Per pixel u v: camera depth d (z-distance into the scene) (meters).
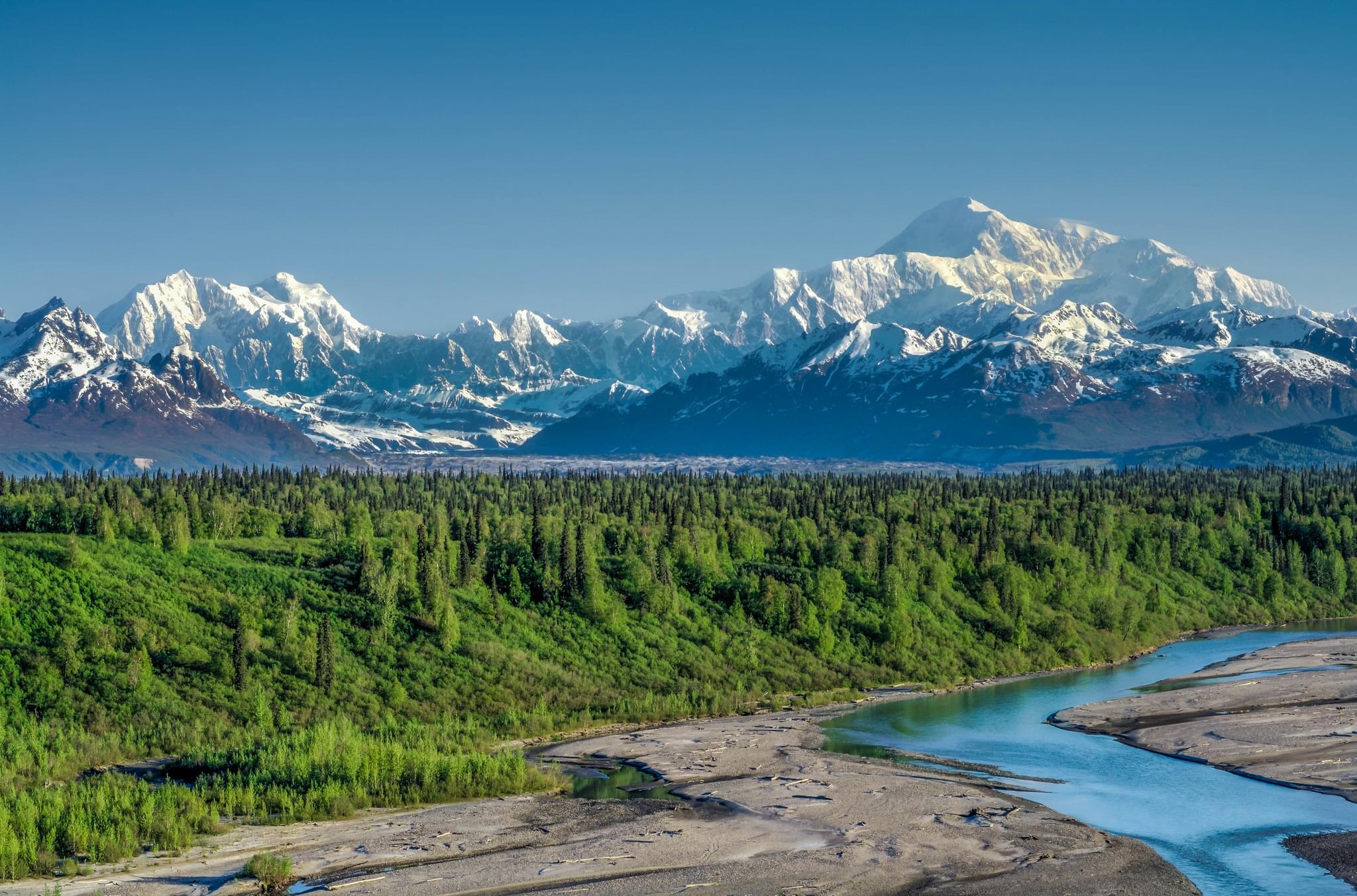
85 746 118.12
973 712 153.12
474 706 146.00
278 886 83.81
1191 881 82.62
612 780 117.81
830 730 141.38
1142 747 128.38
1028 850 89.88
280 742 119.94
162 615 145.62
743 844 92.75
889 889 82.31
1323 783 109.06
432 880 84.75
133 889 82.75
